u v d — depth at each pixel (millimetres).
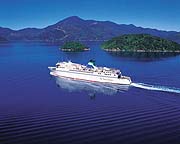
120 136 64000
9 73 154875
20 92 106250
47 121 72562
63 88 114812
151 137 63625
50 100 94312
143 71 166000
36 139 61906
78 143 60500
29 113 78875
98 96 101000
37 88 114312
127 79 121438
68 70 137750
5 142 60219
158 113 79812
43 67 183250
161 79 135625
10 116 76000
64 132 65812
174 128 68562
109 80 124438
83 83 125000
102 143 60625
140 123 71938
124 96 100562
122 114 79125
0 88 113625
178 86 117125
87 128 68312
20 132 65312
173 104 88812
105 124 71062
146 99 95625
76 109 83625
